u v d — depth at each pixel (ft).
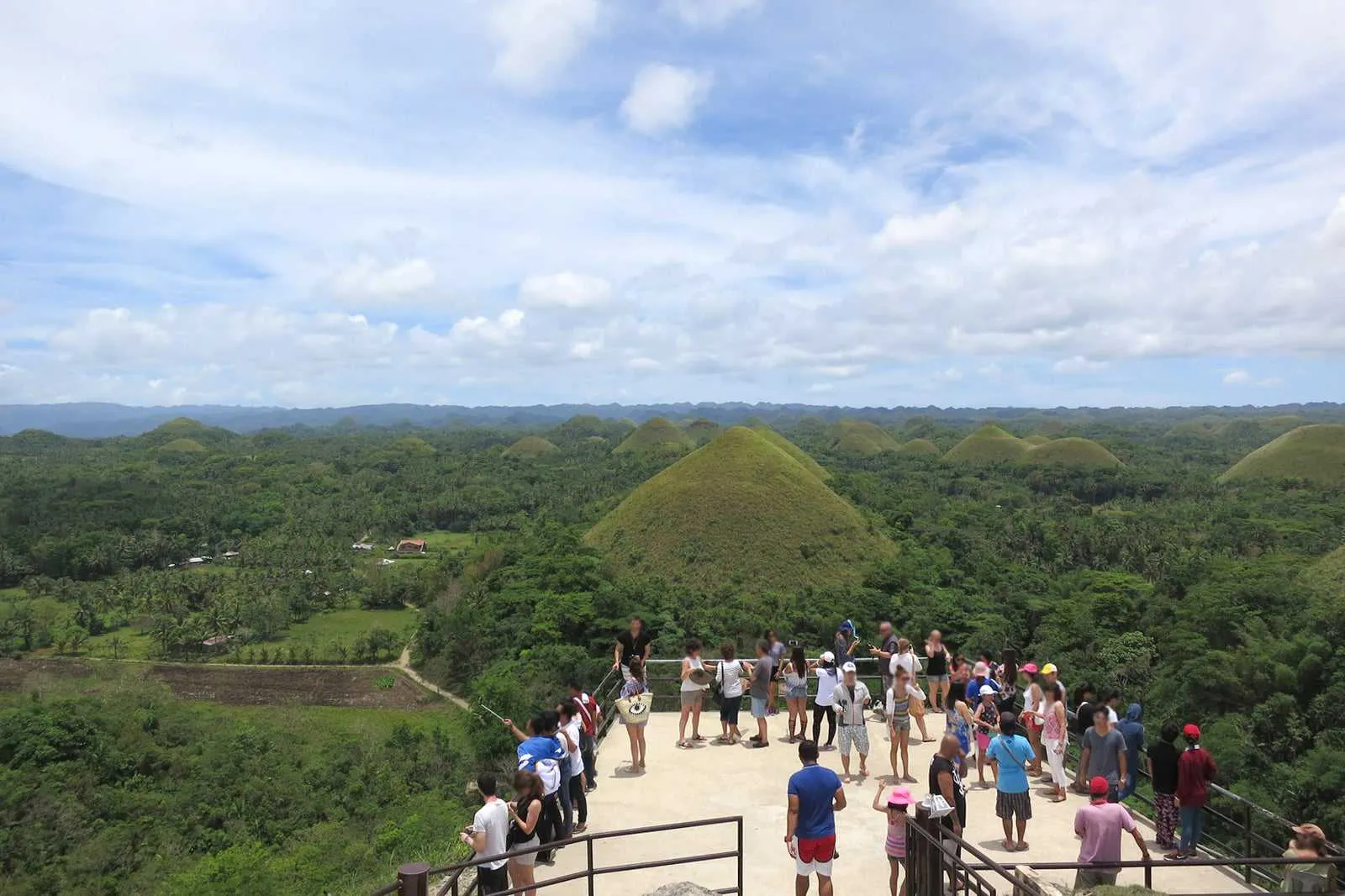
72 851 96.43
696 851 33.50
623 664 43.65
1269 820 70.23
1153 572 185.47
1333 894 22.47
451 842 74.33
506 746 101.96
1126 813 27.63
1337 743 84.17
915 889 26.22
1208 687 100.48
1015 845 33.45
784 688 46.75
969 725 42.75
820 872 27.07
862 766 40.42
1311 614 107.86
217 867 80.12
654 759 43.47
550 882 24.48
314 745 130.52
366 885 67.15
